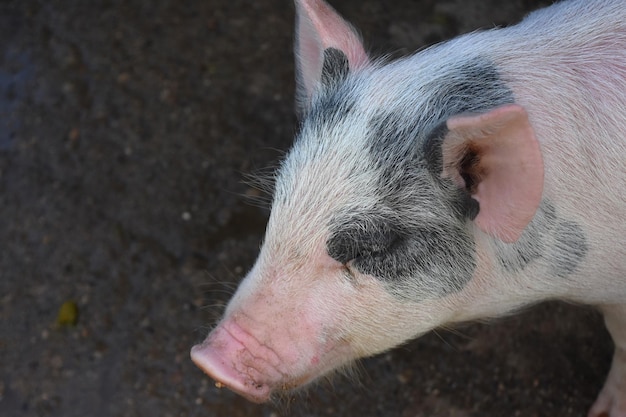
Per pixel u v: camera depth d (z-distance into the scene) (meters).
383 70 1.07
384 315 1.06
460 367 1.30
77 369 1.36
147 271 1.41
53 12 1.65
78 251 1.43
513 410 1.28
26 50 1.61
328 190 1.03
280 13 1.57
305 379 1.06
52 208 1.46
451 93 1.05
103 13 1.63
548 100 1.06
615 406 1.24
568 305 1.31
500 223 1.01
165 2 1.62
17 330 1.39
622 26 1.09
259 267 1.06
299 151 1.05
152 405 1.33
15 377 1.36
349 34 1.10
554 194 1.06
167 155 1.48
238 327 1.05
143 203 1.45
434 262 1.05
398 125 1.04
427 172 1.02
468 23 1.51
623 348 1.20
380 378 1.31
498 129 0.96
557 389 1.28
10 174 1.49
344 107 1.05
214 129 1.49
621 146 1.06
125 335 1.37
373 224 1.03
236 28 1.57
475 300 1.09
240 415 1.31
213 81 1.53
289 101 1.50
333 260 1.04
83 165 1.49
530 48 1.08
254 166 1.46
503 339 1.31
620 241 1.08
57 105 1.54
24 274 1.42
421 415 1.29
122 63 1.56
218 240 1.42
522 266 1.08
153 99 1.53
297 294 1.04
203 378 1.33
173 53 1.56
